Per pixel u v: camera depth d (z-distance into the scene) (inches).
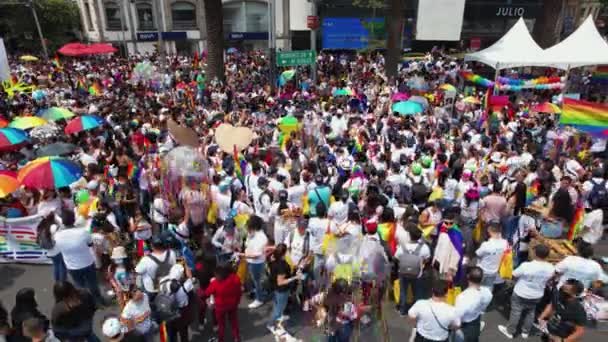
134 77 776.9
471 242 272.8
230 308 213.6
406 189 326.3
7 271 299.3
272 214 276.7
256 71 1079.0
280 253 228.1
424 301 186.5
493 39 1561.3
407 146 421.4
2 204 303.0
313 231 241.9
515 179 326.3
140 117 514.6
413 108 494.9
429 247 237.9
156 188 331.0
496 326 243.6
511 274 233.6
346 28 1508.4
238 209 281.0
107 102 626.2
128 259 246.1
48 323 178.7
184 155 295.9
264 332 237.5
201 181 295.6
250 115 559.8
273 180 308.2
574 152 426.9
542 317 227.0
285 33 1194.0
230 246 253.8
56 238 235.5
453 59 1209.4
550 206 285.3
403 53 1473.9
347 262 212.8
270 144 455.8
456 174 368.5
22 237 302.5
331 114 550.3
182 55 1640.0
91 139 410.9
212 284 210.4
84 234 239.8
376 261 211.8
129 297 212.8
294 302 258.1
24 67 1145.4
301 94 739.4
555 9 834.2
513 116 591.5
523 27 703.1
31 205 310.5
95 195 292.4
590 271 216.5
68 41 1542.8
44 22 1441.9
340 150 404.2
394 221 245.9
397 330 235.9
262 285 262.5
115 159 371.9
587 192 338.0
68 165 281.0
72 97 733.3
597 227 299.3
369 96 795.4
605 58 621.6
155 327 197.9
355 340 206.1
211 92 739.4
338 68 1149.7
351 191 315.0
